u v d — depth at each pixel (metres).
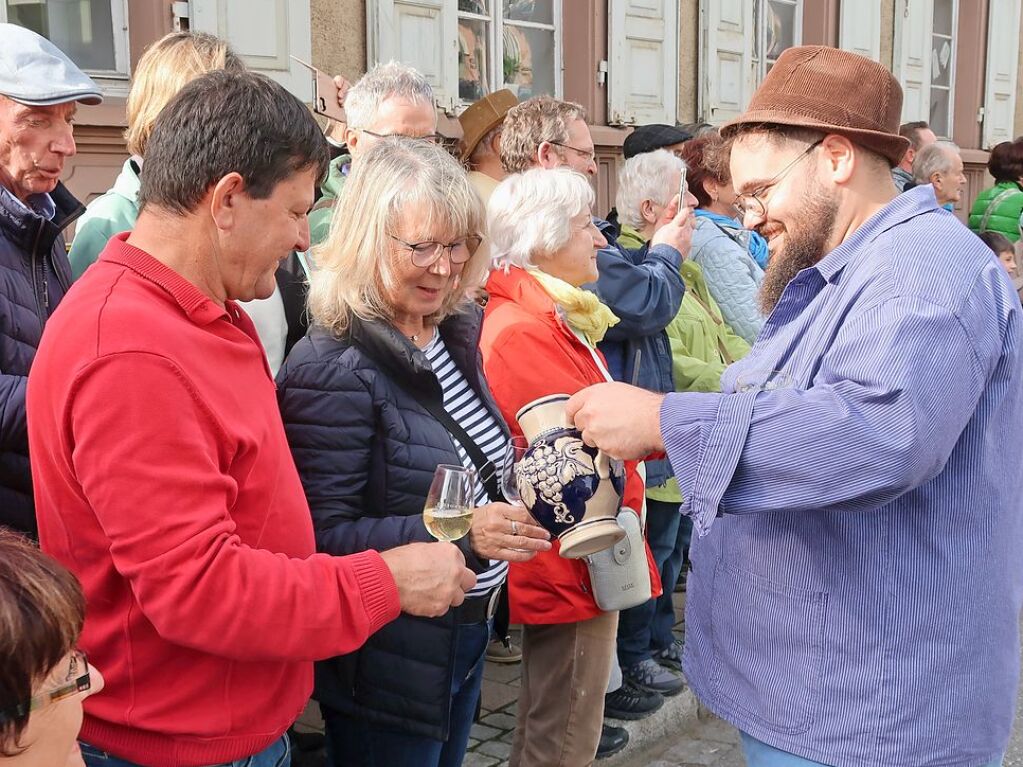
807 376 1.71
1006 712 1.79
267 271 1.62
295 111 1.58
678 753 3.53
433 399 2.11
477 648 2.25
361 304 2.03
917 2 9.60
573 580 2.49
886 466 1.52
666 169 3.82
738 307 3.90
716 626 1.90
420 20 5.51
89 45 4.26
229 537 1.47
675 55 7.19
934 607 1.69
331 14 5.07
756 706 1.83
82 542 1.48
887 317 1.57
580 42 6.61
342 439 2.00
